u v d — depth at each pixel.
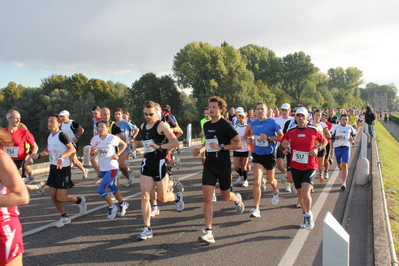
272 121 5.46
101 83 57.53
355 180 8.05
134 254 3.84
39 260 3.68
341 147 7.10
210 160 4.29
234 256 3.78
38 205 5.94
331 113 11.02
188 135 18.73
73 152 4.75
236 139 4.21
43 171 9.82
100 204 5.98
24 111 49.81
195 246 4.07
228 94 49.44
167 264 3.58
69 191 7.02
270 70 76.06
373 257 3.72
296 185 4.80
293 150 4.75
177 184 6.29
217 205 5.89
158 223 4.93
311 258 3.74
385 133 30.12
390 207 5.59
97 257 3.77
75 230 4.63
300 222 4.96
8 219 2.26
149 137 4.43
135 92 53.66
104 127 5.02
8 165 2.11
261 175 5.26
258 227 4.74
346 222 5.03
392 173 9.65
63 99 49.88
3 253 2.23
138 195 6.62
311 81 79.38
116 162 5.15
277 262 3.63
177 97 54.16
